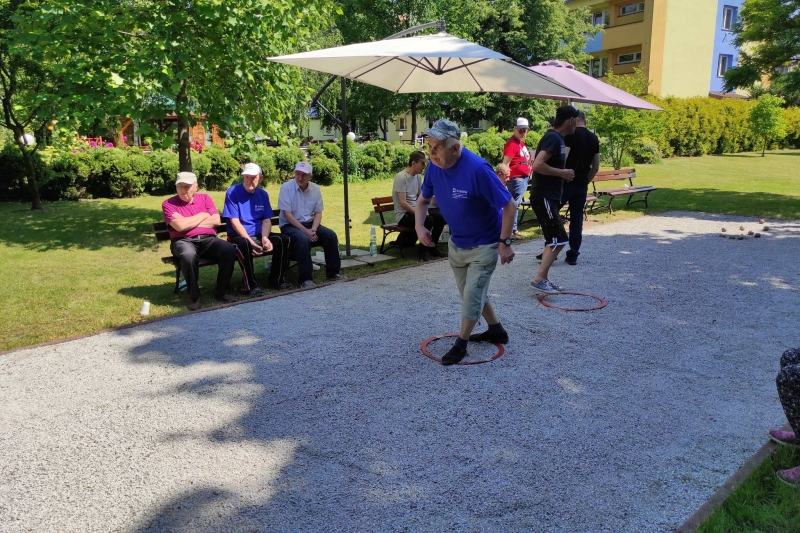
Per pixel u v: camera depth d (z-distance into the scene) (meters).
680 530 2.61
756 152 31.92
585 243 9.10
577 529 2.66
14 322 5.57
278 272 6.73
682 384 4.16
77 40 8.31
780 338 5.05
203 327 5.42
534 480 3.04
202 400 3.96
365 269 7.59
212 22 8.27
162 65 8.00
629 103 8.92
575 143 7.16
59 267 7.72
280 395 4.02
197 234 6.28
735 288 6.57
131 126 23.31
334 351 4.80
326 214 11.99
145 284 6.94
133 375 4.38
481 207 4.21
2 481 3.06
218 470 3.15
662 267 7.56
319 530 2.68
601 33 33.53
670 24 30.80
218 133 9.14
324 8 10.13
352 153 16.97
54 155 13.35
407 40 6.09
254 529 2.69
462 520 2.73
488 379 4.25
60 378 4.33
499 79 6.79
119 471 3.15
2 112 12.27
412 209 7.96
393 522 2.72
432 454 3.29
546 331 5.23
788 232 9.98
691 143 28.39
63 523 2.73
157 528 2.70
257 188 6.84
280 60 5.91
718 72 34.47
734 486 2.91
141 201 13.54
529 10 29.69
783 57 13.40
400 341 5.02
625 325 5.38
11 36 8.30
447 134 4.00
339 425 3.62
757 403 3.88
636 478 3.05
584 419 3.67
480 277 4.33
